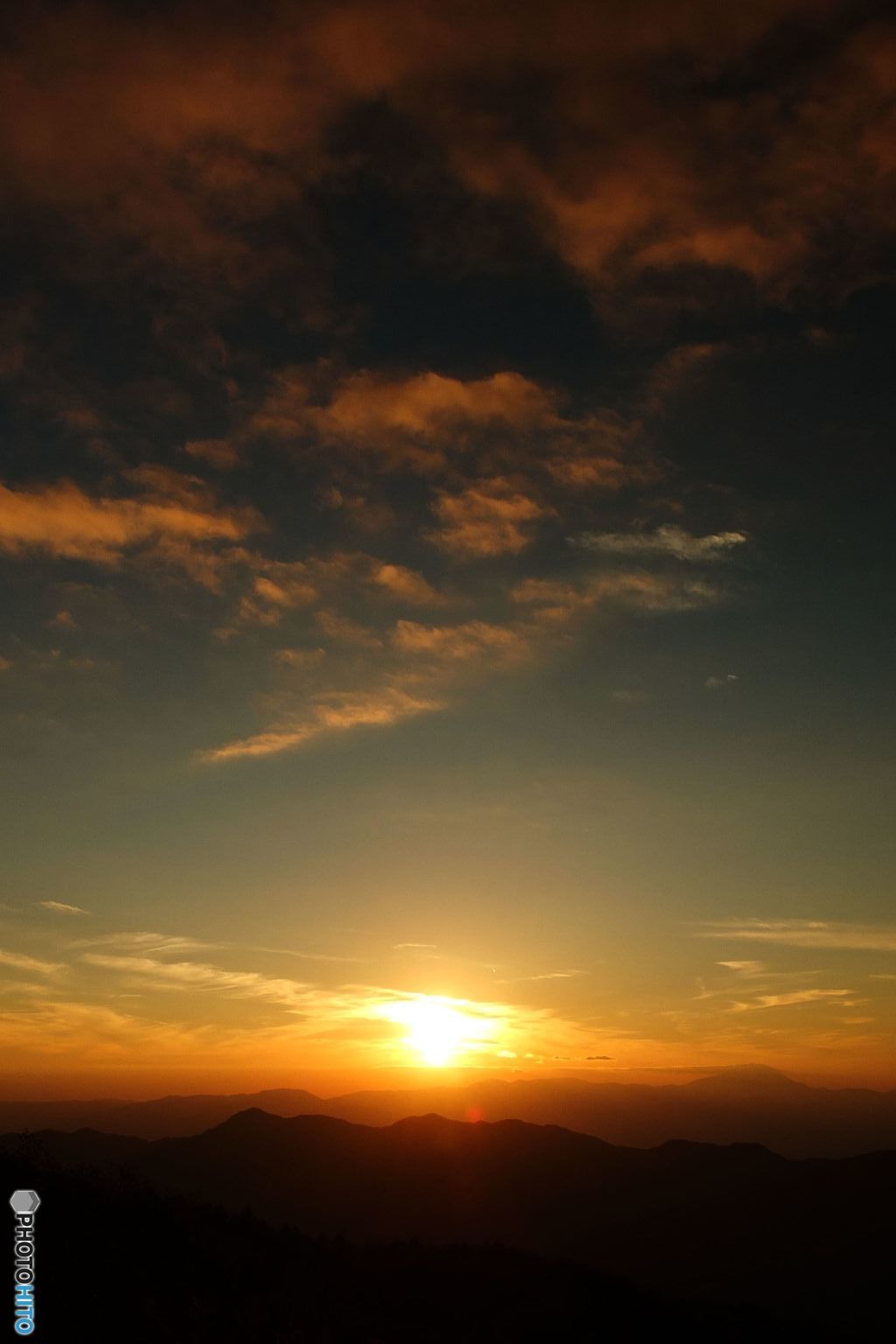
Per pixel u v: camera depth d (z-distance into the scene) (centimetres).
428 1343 2303
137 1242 2367
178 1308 2061
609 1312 2881
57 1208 2389
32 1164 2756
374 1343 2194
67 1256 2100
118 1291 2033
